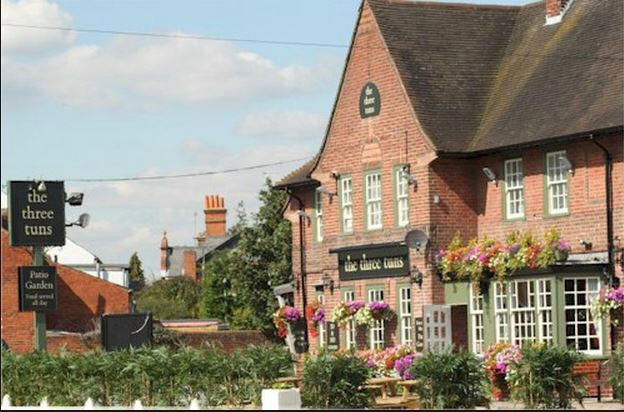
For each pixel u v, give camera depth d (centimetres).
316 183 5991
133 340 4675
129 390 4091
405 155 5362
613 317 4634
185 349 4128
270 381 4003
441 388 3747
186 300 11069
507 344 4550
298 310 6028
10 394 4328
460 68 5506
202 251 13600
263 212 8300
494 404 4219
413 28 5556
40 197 4828
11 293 7319
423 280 5244
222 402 4003
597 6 5294
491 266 4938
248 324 8400
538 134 4962
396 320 5388
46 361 4275
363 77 5581
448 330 4962
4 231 7325
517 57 5494
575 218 4847
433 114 5334
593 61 5078
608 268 4688
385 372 4900
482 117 5372
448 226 5269
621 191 4681
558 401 3822
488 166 5241
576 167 4850
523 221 5069
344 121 5681
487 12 5688
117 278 9344
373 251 5491
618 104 4756
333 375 3800
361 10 5584
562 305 4706
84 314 7625
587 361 4459
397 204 5412
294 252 6131
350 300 5641
